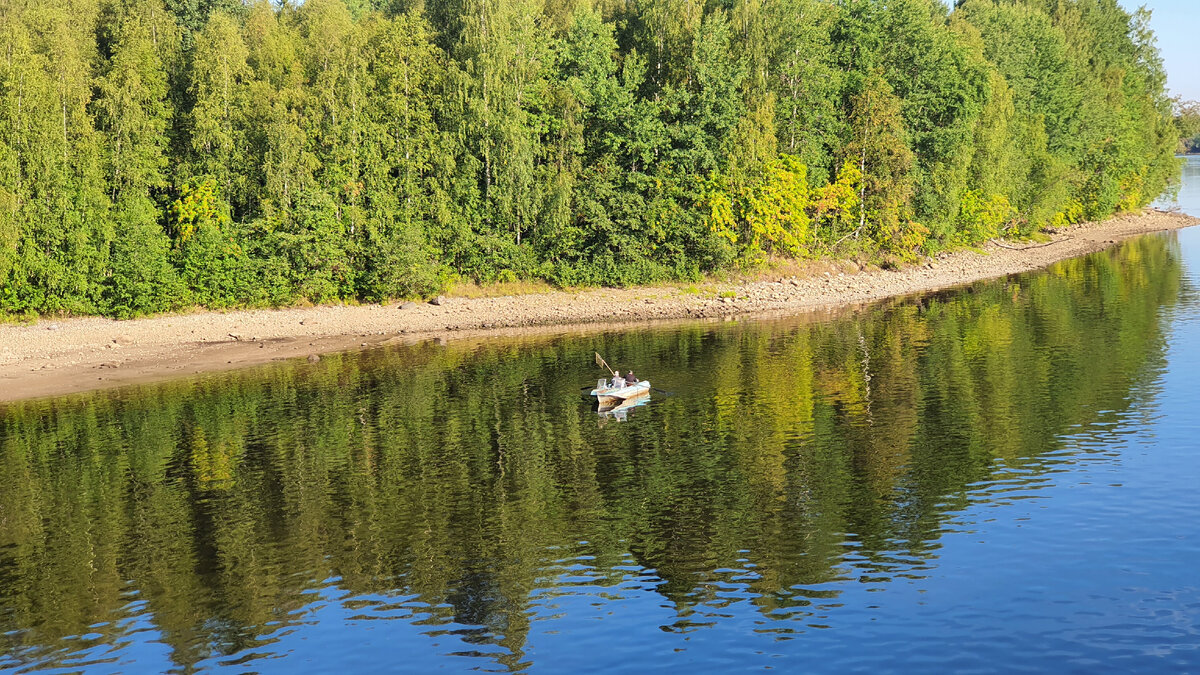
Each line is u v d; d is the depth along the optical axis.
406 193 86.81
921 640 24.47
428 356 66.44
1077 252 119.31
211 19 85.50
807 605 26.73
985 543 30.27
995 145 114.38
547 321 80.31
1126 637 24.11
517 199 87.88
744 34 97.62
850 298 89.94
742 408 48.94
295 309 82.94
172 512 36.53
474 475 39.81
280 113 81.94
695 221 92.38
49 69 78.06
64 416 51.81
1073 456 38.41
